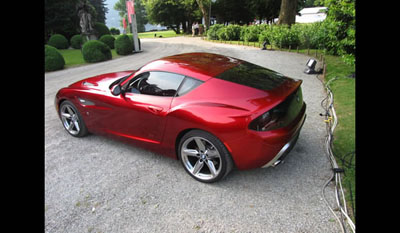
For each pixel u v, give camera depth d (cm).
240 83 287
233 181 306
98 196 296
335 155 338
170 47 2067
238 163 276
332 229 230
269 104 259
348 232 223
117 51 1823
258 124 256
